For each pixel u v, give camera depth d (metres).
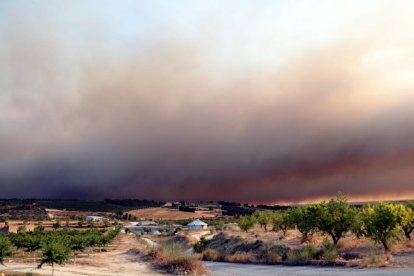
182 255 49.66
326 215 57.69
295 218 66.94
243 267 53.22
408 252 46.47
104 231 151.62
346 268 43.12
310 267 47.69
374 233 49.09
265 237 83.06
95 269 45.78
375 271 37.78
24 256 60.66
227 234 92.19
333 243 58.94
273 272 44.75
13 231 151.00
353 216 56.22
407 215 49.16
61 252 37.53
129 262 53.31
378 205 51.19
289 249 61.44
